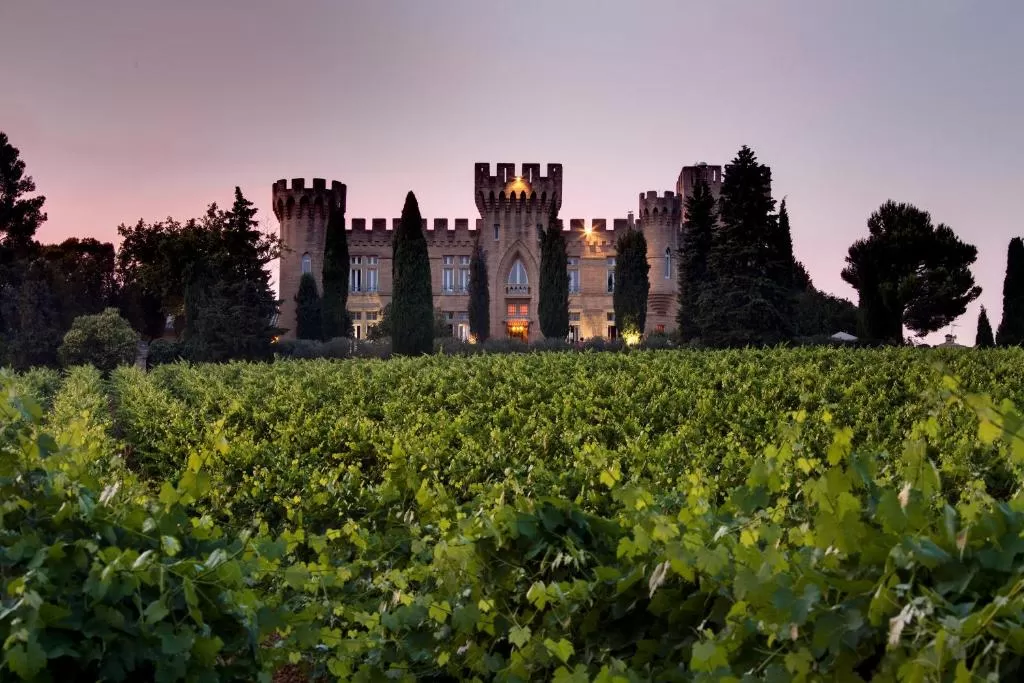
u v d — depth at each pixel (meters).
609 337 75.31
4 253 68.12
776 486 3.27
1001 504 2.56
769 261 42.78
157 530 3.41
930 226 67.44
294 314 76.88
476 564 3.95
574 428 11.89
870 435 11.36
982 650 2.14
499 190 74.69
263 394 18.84
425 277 44.47
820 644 2.32
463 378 19.00
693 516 3.48
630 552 3.28
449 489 9.13
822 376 17.33
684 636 3.09
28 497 3.51
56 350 55.66
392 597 4.61
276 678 5.83
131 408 18.06
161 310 74.50
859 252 68.94
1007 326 55.25
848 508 2.61
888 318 50.34
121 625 2.85
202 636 2.98
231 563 3.11
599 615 3.40
